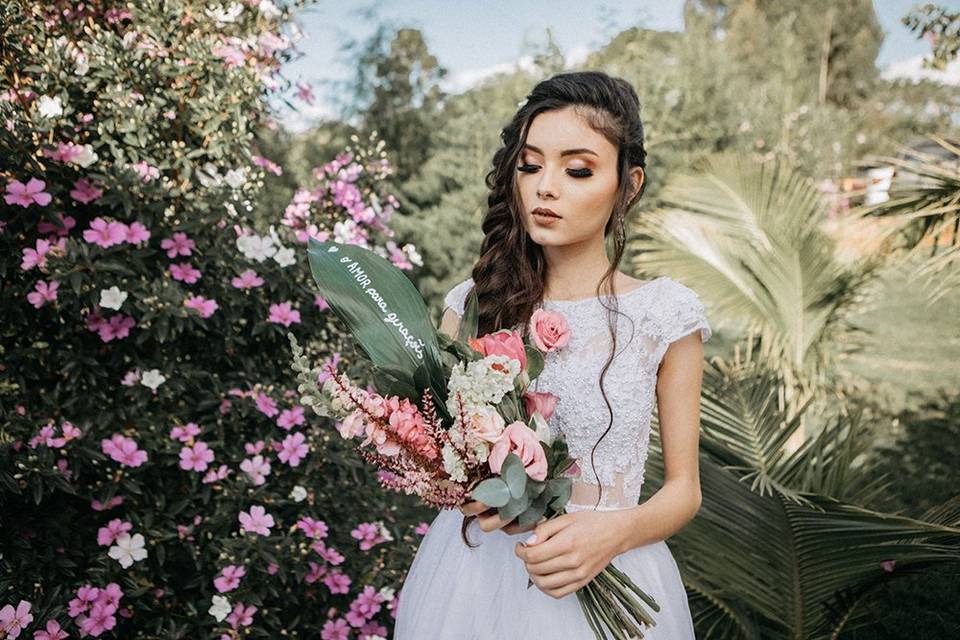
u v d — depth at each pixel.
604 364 1.50
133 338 2.44
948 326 8.21
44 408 2.34
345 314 1.38
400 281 1.41
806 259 3.94
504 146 1.64
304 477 2.61
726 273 4.10
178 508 2.38
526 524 1.28
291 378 2.77
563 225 1.47
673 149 7.66
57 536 2.27
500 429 1.25
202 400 2.50
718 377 2.70
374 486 2.82
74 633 2.22
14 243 2.35
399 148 8.35
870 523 2.07
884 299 8.91
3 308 2.27
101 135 2.47
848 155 11.62
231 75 2.72
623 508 1.50
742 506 2.24
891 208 3.35
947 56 3.58
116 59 2.49
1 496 2.12
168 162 2.55
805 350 4.02
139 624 2.41
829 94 23.28
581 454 1.51
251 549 2.36
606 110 1.46
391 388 1.31
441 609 1.52
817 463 2.57
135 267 2.40
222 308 2.51
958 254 3.20
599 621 1.40
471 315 1.48
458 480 1.25
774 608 2.36
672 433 1.49
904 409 5.70
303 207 3.05
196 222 2.46
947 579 3.28
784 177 4.21
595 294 1.58
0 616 2.01
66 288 2.27
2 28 2.44
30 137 2.30
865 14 22.91
